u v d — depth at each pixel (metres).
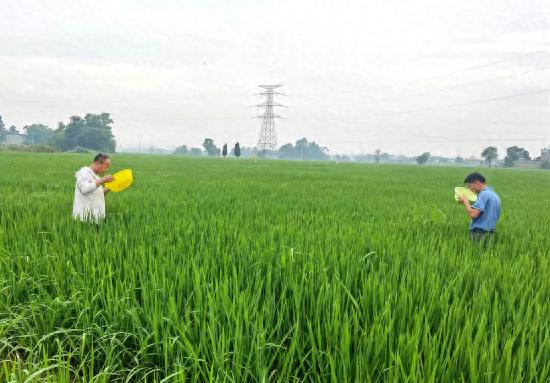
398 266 4.64
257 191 14.97
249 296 3.71
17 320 3.58
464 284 4.54
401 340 2.94
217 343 3.13
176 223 6.89
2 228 6.28
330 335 3.11
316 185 20.14
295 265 4.60
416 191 18.44
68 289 4.17
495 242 7.00
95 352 3.49
